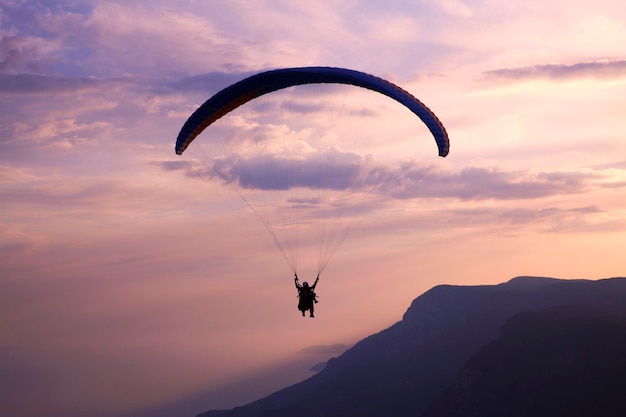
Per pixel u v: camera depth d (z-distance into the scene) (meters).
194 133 37.88
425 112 35.03
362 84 34.69
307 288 33.41
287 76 34.81
